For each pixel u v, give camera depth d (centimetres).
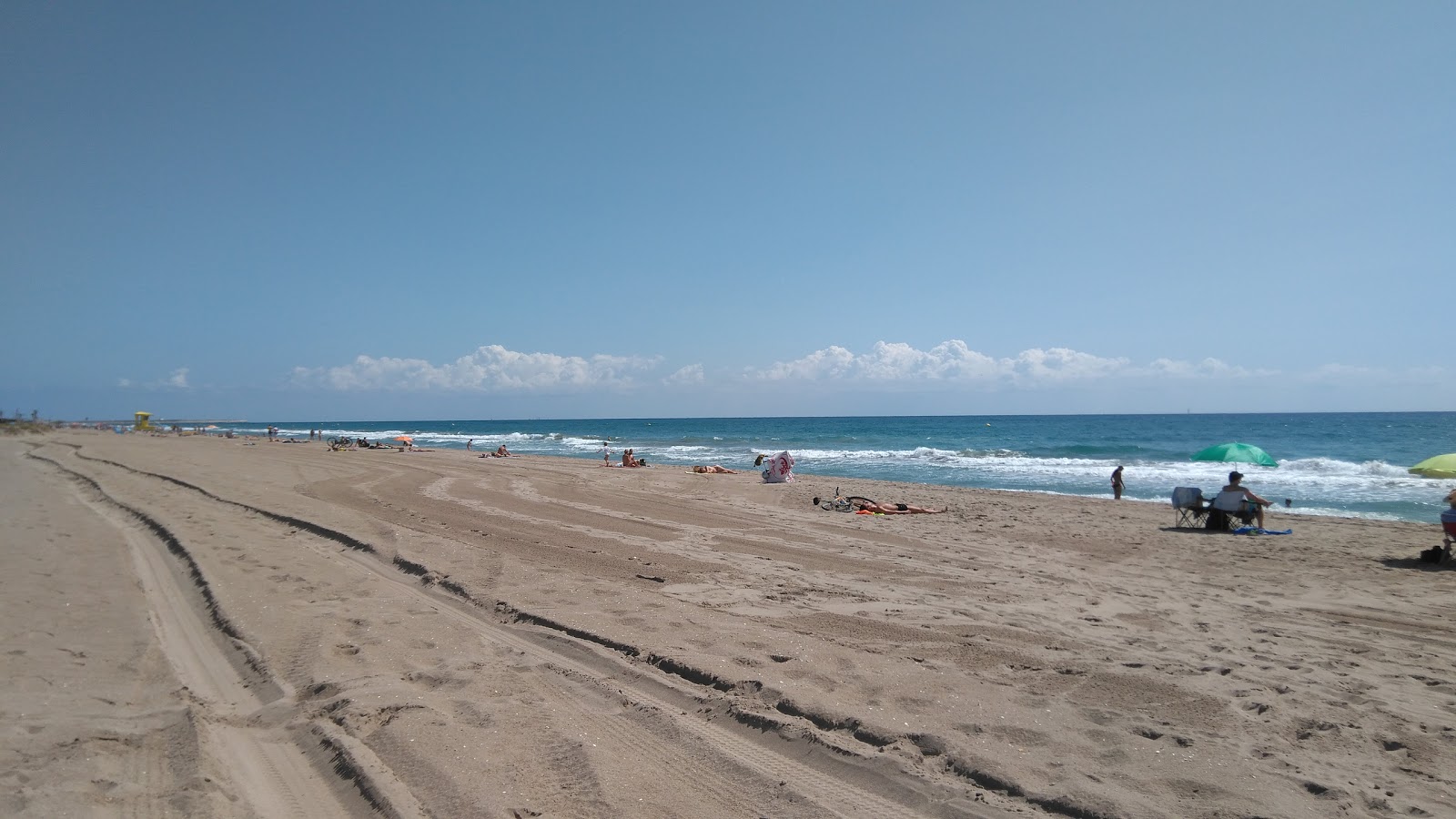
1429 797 352
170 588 708
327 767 367
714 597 741
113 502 1270
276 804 331
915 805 346
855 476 2964
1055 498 1938
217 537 952
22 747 355
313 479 1942
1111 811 331
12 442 3659
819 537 1190
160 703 430
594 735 411
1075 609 738
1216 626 686
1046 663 539
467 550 931
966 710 444
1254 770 375
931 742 398
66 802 309
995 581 870
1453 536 1063
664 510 1492
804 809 341
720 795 353
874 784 364
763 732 421
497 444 6025
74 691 436
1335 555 1119
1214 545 1206
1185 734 414
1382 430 6769
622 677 506
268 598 668
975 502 1806
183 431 6931
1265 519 1603
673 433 9206
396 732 397
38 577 702
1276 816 331
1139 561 1060
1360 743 414
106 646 520
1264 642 633
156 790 330
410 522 1195
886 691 472
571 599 704
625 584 791
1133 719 435
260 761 373
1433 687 518
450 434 8650
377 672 492
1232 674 530
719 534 1183
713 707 454
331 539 998
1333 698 487
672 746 402
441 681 482
